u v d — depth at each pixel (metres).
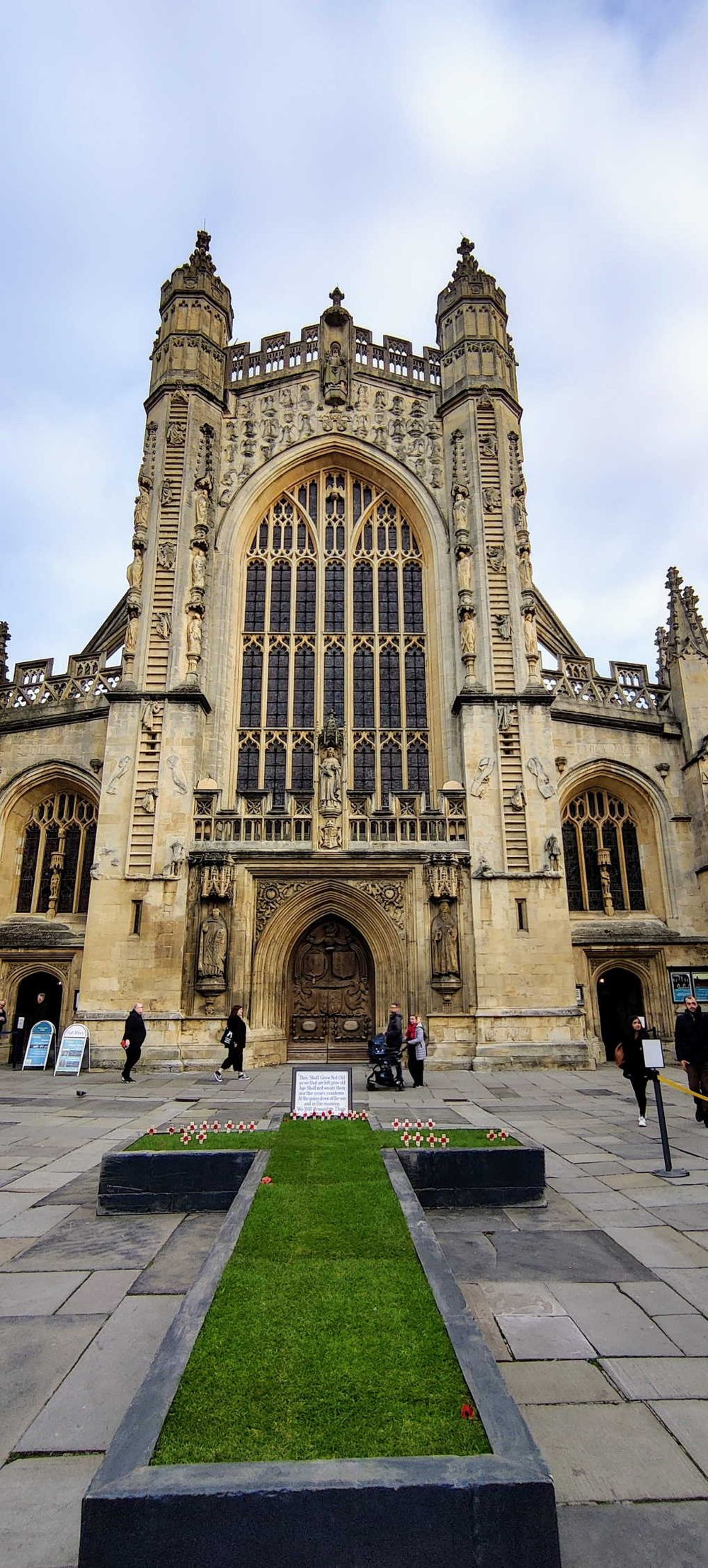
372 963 26.30
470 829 26.75
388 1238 6.80
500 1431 3.79
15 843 31.14
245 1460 3.59
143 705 27.64
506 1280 7.20
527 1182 9.52
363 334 35.72
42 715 31.59
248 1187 8.30
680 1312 6.51
